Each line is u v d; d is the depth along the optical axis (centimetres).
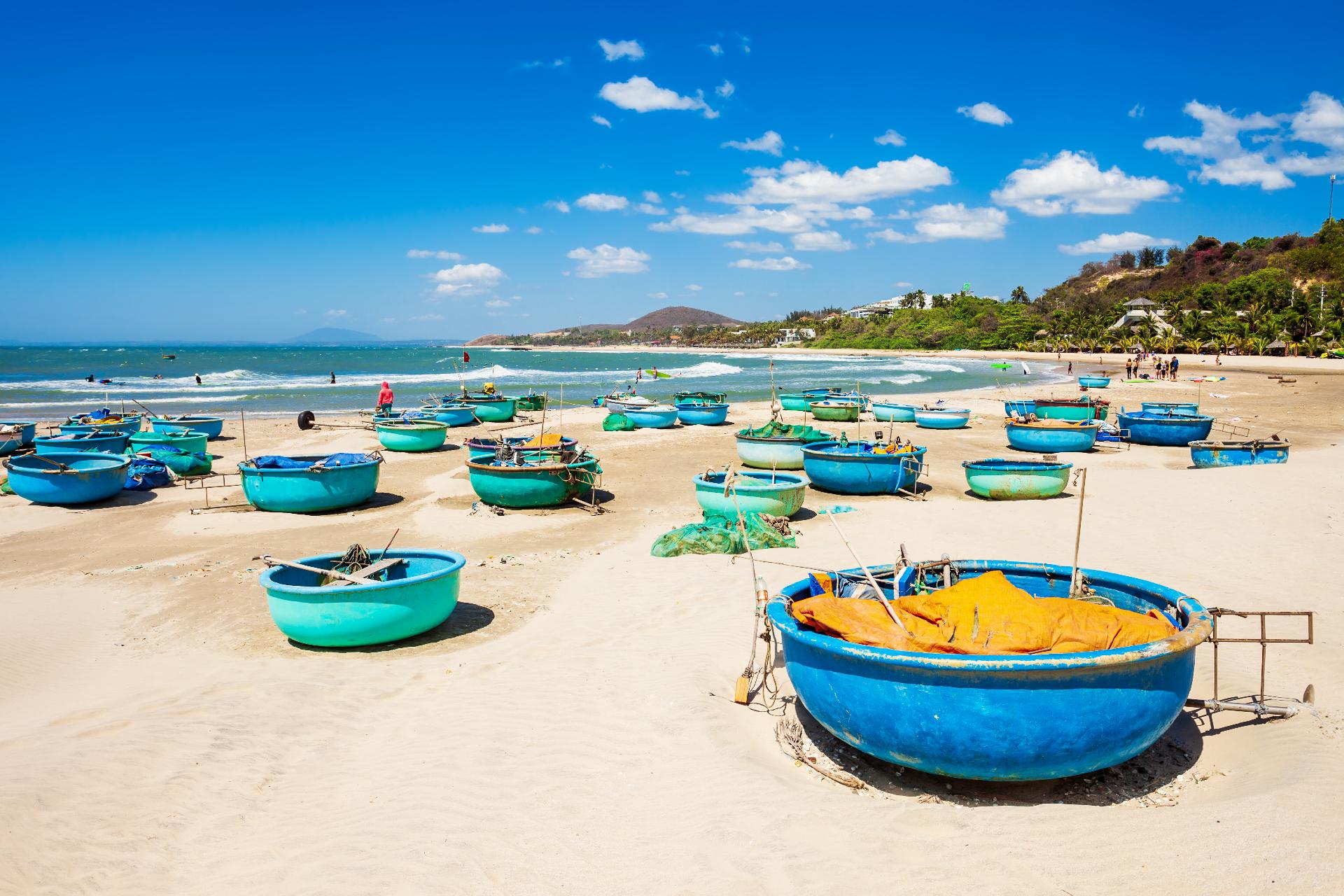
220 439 2978
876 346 14788
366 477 1736
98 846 516
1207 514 1357
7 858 491
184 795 582
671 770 588
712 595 1011
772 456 2059
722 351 17750
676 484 1975
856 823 501
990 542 1222
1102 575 742
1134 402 4150
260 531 1547
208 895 471
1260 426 3020
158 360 12625
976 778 541
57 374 8438
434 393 5434
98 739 663
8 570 1307
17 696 802
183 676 834
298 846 518
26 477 1775
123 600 1124
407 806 558
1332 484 1553
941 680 521
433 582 913
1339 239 12469
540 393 5272
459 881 470
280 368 10238
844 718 566
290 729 695
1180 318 10925
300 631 882
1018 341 12912
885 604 641
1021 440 2428
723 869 462
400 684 794
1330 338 8612
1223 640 638
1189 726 648
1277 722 619
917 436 2895
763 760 606
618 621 944
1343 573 1011
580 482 1709
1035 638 573
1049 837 473
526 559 1273
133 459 2080
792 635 594
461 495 1878
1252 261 13238
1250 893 407
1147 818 490
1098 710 517
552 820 531
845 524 1409
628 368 10056
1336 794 496
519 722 688
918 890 430
